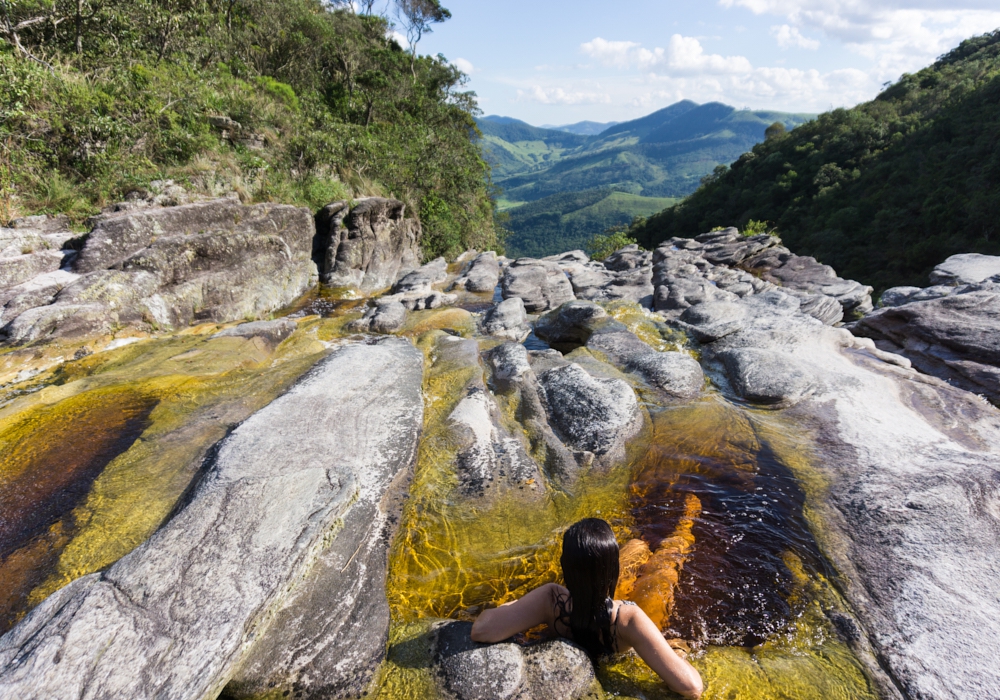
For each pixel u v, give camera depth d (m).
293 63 23.55
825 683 2.33
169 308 7.78
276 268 10.36
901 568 2.92
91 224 8.30
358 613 2.68
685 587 3.00
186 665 2.08
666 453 4.39
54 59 11.05
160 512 3.31
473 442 4.34
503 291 11.21
